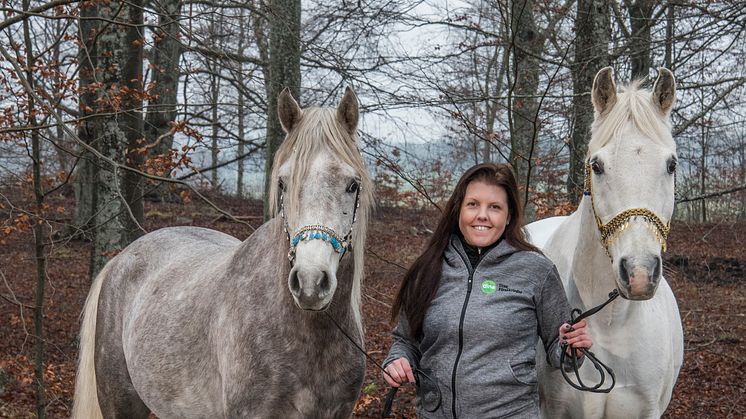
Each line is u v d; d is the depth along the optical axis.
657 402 2.86
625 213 2.40
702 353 7.76
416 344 2.62
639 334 2.78
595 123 2.71
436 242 2.54
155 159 5.20
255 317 2.78
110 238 6.42
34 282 10.23
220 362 2.90
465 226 2.50
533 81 7.62
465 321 2.36
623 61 6.29
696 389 6.82
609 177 2.47
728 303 9.40
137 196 6.38
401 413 5.70
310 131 2.62
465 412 2.36
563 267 3.09
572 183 5.80
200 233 4.14
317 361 2.74
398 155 5.57
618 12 6.92
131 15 6.41
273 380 2.72
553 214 5.49
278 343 2.72
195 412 3.12
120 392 3.82
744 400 6.48
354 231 2.68
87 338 3.97
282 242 2.74
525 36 7.47
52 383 5.64
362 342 3.04
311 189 2.52
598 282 2.76
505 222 2.51
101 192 6.40
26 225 5.25
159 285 3.56
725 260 10.91
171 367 3.18
